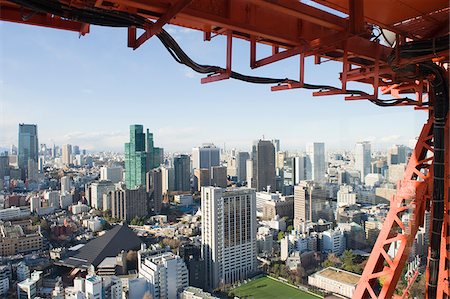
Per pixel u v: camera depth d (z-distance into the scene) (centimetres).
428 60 582
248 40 530
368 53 584
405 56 566
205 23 425
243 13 451
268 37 479
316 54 539
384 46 621
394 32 559
